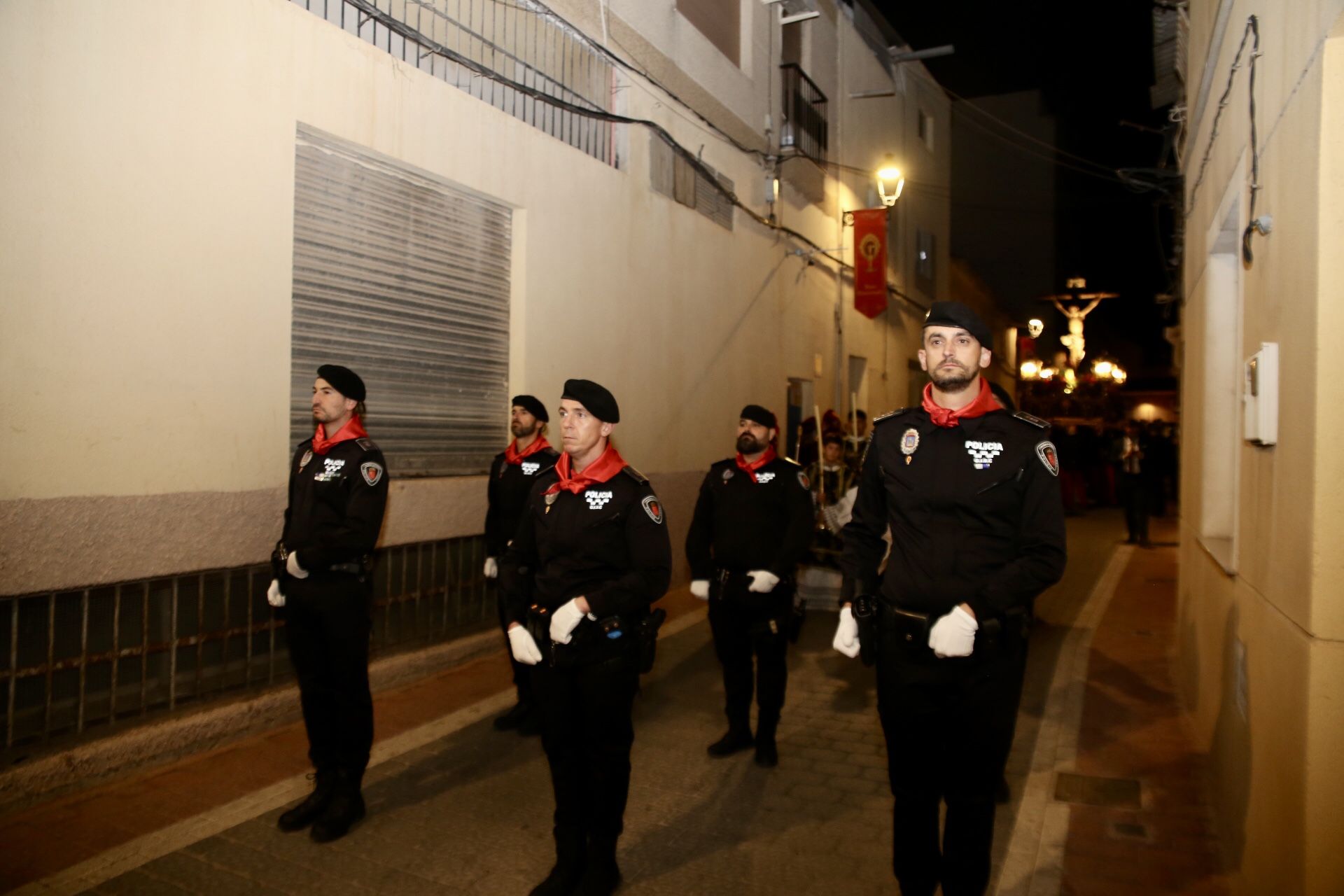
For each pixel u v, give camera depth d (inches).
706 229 406.9
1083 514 773.9
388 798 171.6
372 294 235.8
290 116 206.7
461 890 138.1
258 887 137.9
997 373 1092.5
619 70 343.3
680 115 386.6
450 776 183.0
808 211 540.7
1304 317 105.8
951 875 113.6
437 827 159.3
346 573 154.2
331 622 152.6
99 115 168.6
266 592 207.3
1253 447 135.7
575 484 137.0
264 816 162.2
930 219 813.2
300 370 216.4
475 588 274.7
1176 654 282.8
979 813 113.3
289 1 207.8
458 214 264.4
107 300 170.6
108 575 172.2
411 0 248.1
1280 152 121.6
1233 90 163.8
